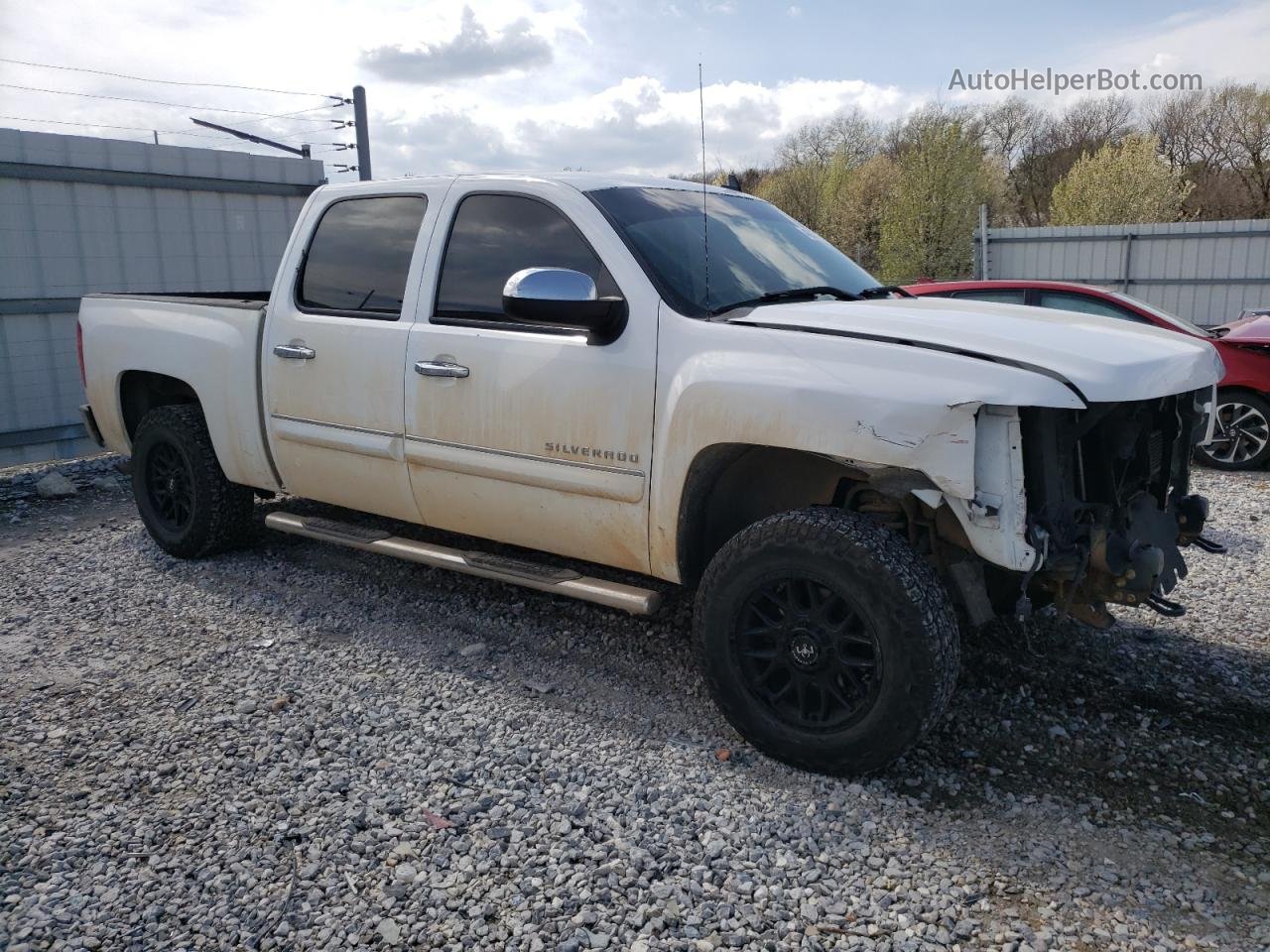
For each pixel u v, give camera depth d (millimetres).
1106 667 3873
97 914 2457
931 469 2760
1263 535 5801
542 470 3670
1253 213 42375
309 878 2588
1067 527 2959
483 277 3912
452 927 2395
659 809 2893
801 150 50469
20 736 3387
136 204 9000
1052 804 2938
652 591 3604
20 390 8398
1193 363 3156
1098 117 48469
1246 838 2766
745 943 2332
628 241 3557
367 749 3260
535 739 3332
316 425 4430
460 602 4625
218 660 4008
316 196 4613
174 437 5133
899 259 30781
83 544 5781
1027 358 2764
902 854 2686
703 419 3166
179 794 3002
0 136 8016
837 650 2992
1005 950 2301
